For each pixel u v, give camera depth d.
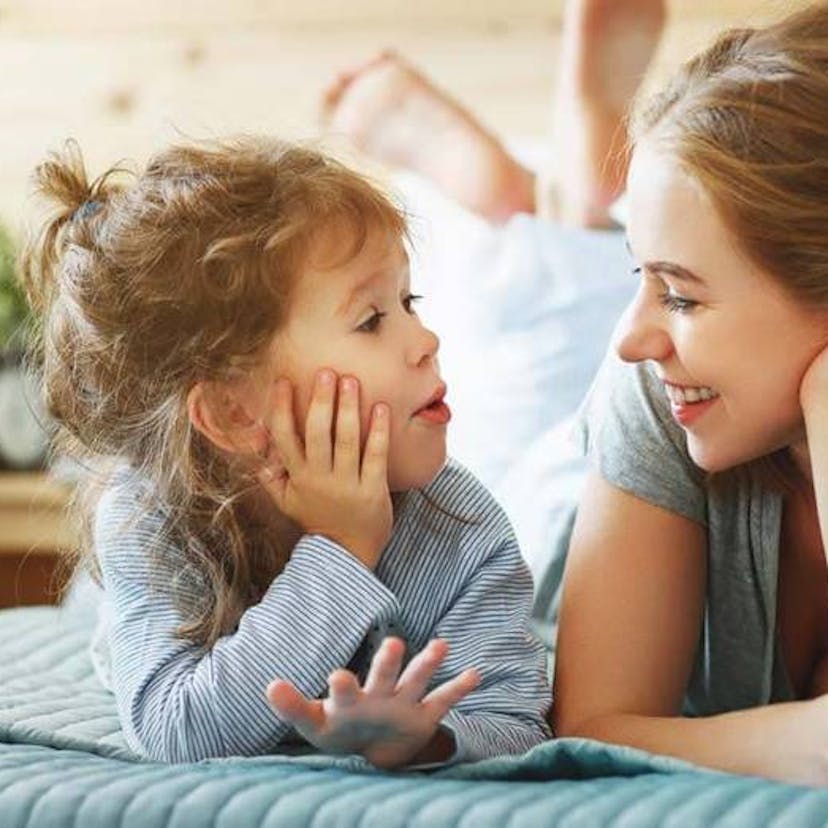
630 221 1.42
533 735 1.50
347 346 1.54
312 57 3.71
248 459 1.58
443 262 3.09
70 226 1.71
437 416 1.58
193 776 1.31
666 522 1.59
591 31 3.14
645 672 1.56
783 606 1.67
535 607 2.23
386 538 1.53
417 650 1.59
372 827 1.18
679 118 1.38
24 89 3.84
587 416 1.72
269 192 1.58
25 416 3.46
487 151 3.34
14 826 1.26
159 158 1.69
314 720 1.31
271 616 1.46
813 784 1.35
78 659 2.03
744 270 1.35
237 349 1.55
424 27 3.66
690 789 1.20
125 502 1.61
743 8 3.43
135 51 3.79
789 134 1.34
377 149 3.43
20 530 3.41
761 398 1.40
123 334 1.61
